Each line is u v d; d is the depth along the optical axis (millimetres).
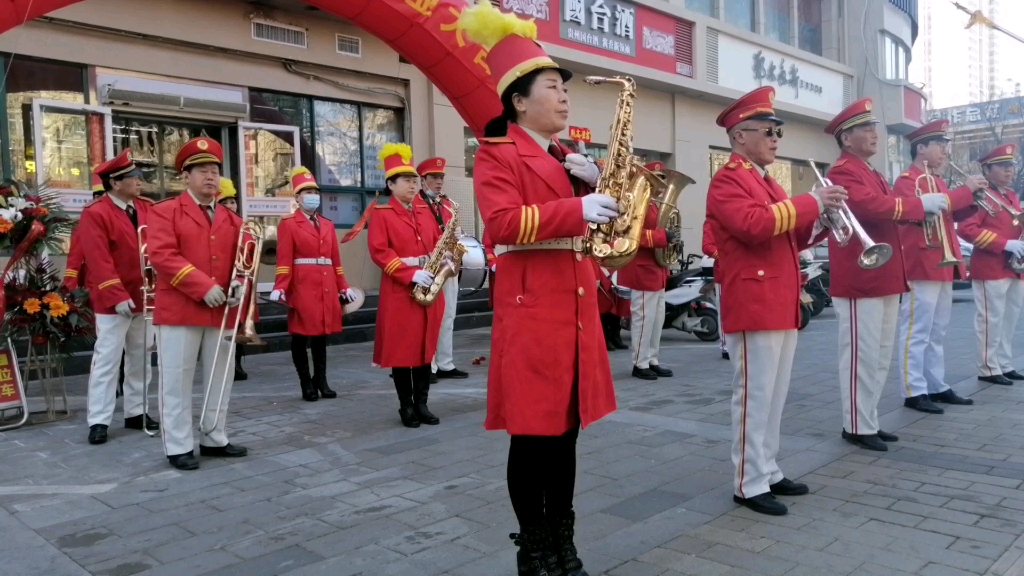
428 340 5660
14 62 8344
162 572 3215
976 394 6418
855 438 4930
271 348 9578
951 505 3824
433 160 7391
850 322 4867
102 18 8742
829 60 19562
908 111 20734
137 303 5711
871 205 4672
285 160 10500
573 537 3182
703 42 15469
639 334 7449
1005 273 6703
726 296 3850
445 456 4883
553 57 12477
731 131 3990
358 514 3865
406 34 8062
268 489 4293
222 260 4785
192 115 9688
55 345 6039
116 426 5922
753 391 3824
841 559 3213
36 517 3887
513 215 2594
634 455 4816
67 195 8500
